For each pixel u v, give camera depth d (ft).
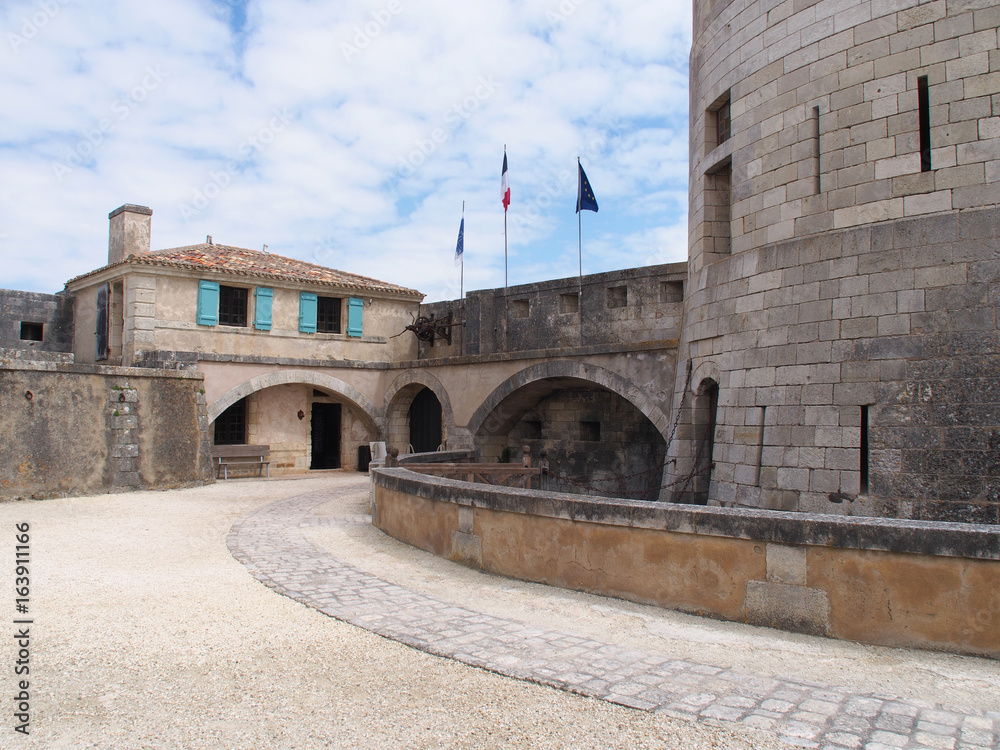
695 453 38.37
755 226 33.91
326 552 28.25
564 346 63.36
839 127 30.25
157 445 52.90
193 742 12.01
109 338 68.64
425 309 79.61
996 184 26.21
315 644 17.02
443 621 18.84
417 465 41.63
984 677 14.61
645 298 57.82
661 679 14.69
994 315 25.70
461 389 68.18
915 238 27.73
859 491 28.02
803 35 31.83
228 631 18.02
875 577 16.71
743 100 34.96
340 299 76.89
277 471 72.59
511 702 13.61
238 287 70.28
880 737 12.00
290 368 70.79
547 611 19.66
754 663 15.60
